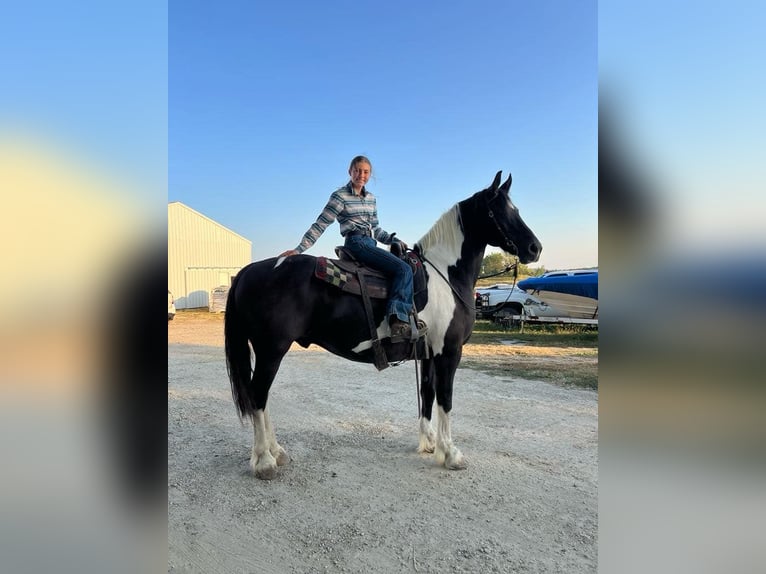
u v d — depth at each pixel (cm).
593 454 323
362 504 252
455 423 394
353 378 604
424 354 307
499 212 320
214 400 485
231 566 197
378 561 201
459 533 223
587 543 214
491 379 572
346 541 216
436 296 305
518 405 452
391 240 334
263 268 285
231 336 290
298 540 217
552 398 479
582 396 488
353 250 303
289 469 299
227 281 2327
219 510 246
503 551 208
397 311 278
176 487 273
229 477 288
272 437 309
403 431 378
